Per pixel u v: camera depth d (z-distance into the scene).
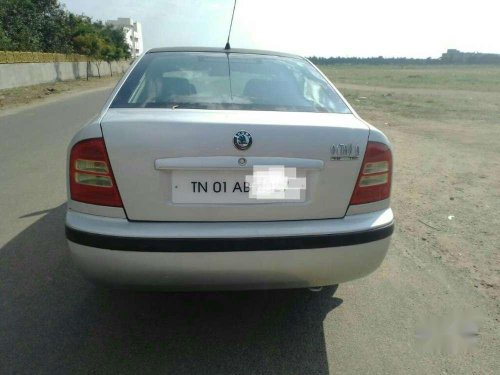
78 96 18.27
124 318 2.40
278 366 2.05
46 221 3.82
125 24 101.19
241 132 1.88
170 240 1.84
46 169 5.64
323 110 2.36
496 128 11.05
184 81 2.49
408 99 21.23
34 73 25.41
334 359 2.12
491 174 6.01
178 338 2.24
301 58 3.14
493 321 2.47
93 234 1.86
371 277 2.98
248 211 1.94
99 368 1.99
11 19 27.89
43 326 2.30
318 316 2.49
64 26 35.56
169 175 1.88
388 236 2.12
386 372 2.04
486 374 2.04
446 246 3.53
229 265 1.90
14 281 2.78
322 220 2.02
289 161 1.93
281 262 1.94
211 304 2.58
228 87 2.48
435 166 6.51
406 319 2.47
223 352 2.14
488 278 2.98
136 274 1.88
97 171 1.88
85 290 2.69
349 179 2.02
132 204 1.88
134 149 1.85
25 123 9.86
